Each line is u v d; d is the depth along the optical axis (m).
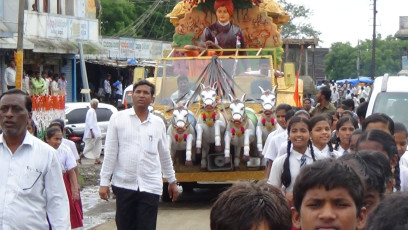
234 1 17.70
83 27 35.44
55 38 33.22
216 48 17.05
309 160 8.17
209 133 14.20
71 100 36.44
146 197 9.63
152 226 9.70
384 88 12.59
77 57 37.09
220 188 17.33
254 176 14.62
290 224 3.97
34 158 6.82
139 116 9.73
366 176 5.41
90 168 22.91
